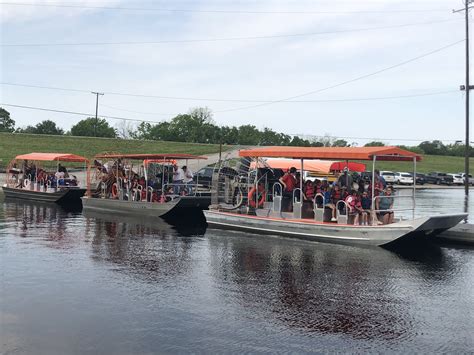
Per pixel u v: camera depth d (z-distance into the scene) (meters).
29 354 6.73
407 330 7.80
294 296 9.58
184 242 15.80
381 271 11.85
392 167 77.44
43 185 30.84
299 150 16.62
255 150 17.58
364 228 15.12
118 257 13.16
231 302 9.13
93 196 26.89
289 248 14.81
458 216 15.28
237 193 19.47
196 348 6.96
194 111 115.31
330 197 16.75
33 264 12.16
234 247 14.90
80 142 71.06
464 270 12.09
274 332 7.62
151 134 108.88
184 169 25.61
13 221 21.00
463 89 33.72
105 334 7.48
